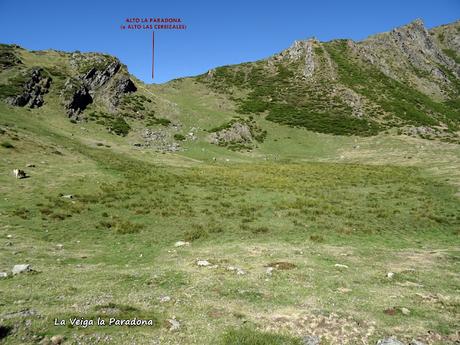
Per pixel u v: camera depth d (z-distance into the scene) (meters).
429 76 164.00
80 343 9.71
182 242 23.19
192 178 47.00
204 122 95.38
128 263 18.97
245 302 13.93
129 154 62.38
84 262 18.95
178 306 13.16
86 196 33.16
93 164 47.94
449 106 133.38
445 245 24.56
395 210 33.97
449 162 61.44
